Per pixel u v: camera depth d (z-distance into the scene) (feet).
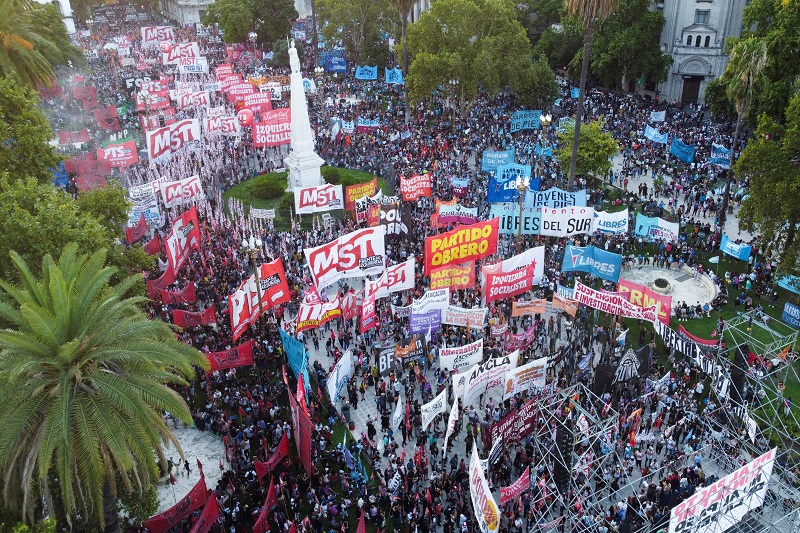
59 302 71.00
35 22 267.18
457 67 245.65
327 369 127.75
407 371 126.31
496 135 247.50
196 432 115.24
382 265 137.39
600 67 287.48
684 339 112.98
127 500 85.46
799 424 104.12
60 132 217.97
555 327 138.72
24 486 67.62
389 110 291.17
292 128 205.26
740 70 173.17
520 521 90.63
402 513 93.91
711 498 79.61
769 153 144.25
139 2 609.83
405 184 174.09
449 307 121.60
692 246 172.65
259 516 87.40
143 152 226.79
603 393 105.40
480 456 103.91
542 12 363.35
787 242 146.92
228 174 224.53
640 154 231.91
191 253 161.68
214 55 407.44
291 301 146.82
